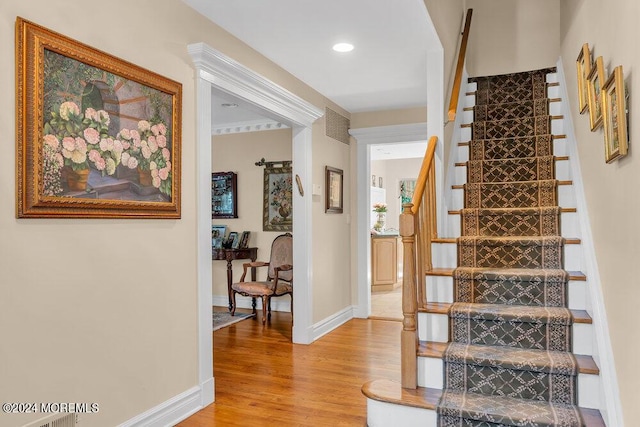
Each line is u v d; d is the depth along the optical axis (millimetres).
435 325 2635
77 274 1998
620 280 1812
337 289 5043
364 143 5398
